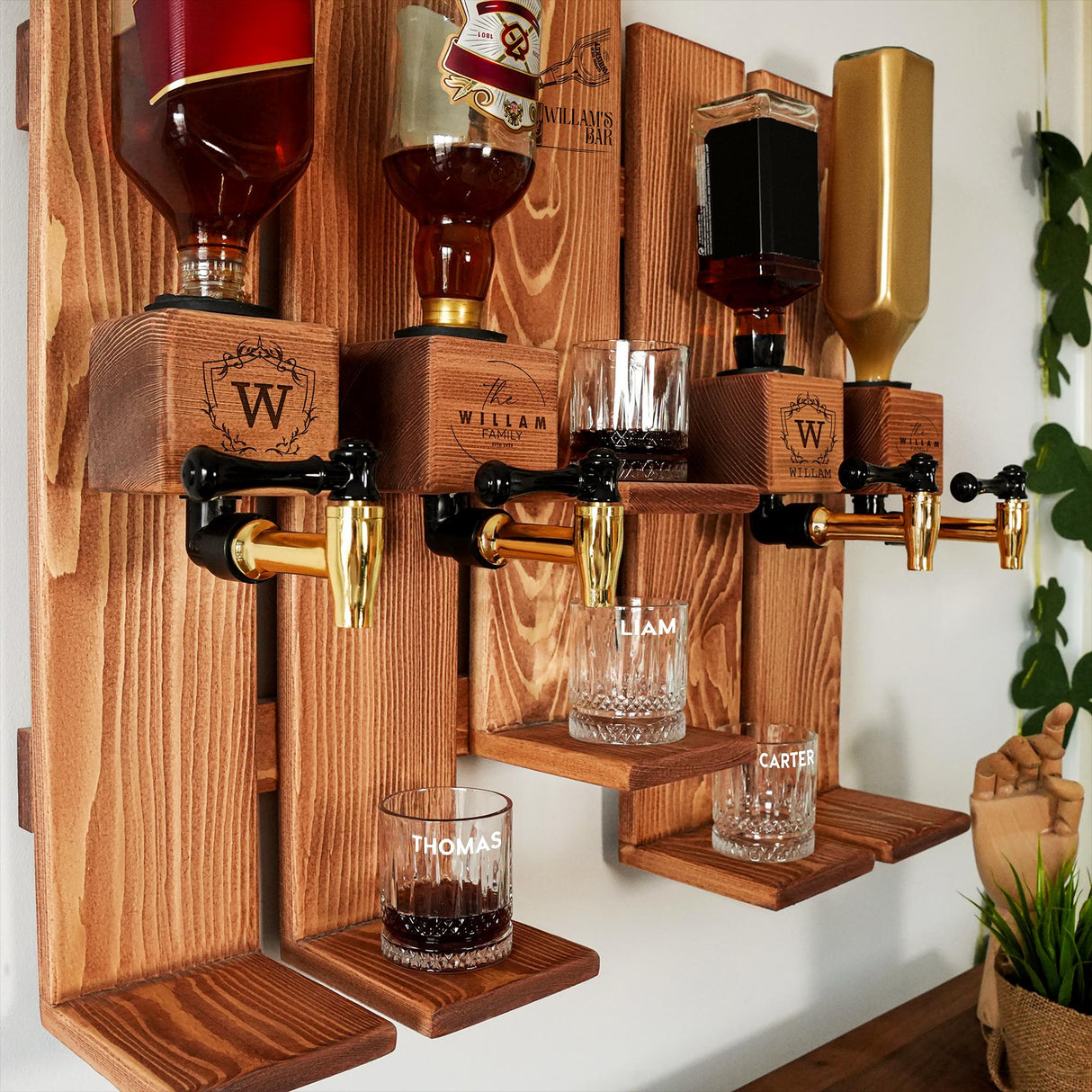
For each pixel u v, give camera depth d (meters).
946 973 1.24
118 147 0.48
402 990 0.54
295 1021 0.52
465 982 0.55
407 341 0.55
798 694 0.93
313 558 0.46
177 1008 0.53
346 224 0.61
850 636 1.08
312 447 0.50
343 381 0.60
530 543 0.55
